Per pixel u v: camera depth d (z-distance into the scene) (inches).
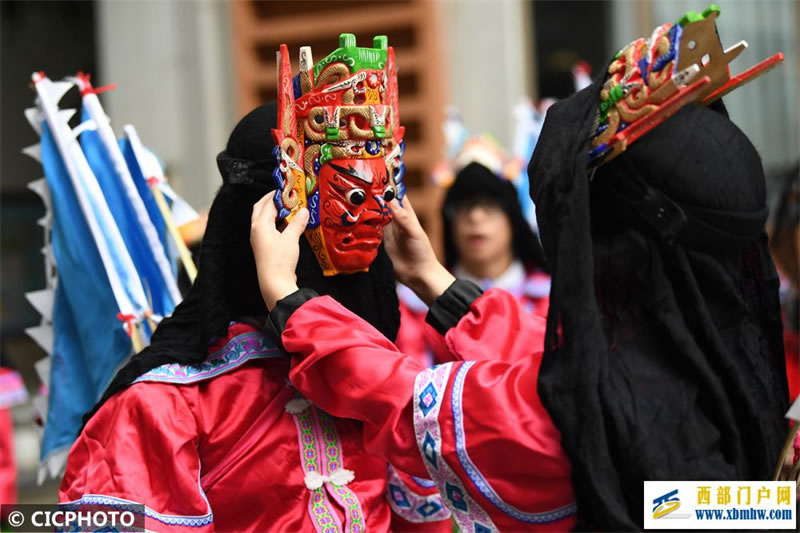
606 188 68.9
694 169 66.2
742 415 67.3
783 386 74.1
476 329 84.5
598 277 68.6
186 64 240.8
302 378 74.3
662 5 250.1
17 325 268.5
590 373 63.7
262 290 75.8
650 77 65.4
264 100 244.1
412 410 71.7
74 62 289.3
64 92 93.7
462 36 239.0
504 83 237.1
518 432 67.8
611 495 62.8
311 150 77.4
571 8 249.3
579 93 71.7
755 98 251.3
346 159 76.7
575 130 68.7
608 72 69.1
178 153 242.2
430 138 235.5
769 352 74.0
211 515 76.7
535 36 249.9
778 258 150.9
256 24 242.2
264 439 79.7
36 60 284.8
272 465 79.4
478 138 188.4
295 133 77.4
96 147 94.4
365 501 82.2
